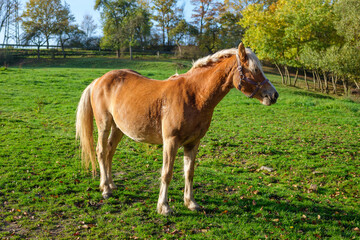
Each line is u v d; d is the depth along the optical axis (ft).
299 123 43.83
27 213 15.26
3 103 47.55
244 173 23.80
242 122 43.93
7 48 168.14
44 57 162.91
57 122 39.29
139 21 170.71
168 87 14.98
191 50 176.55
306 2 98.53
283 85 106.52
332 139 34.37
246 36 109.91
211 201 17.63
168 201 17.30
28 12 171.94
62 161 23.68
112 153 18.65
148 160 25.54
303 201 18.26
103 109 17.51
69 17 183.93
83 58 163.02
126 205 16.63
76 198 17.12
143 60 162.50
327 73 111.55
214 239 13.55
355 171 24.39
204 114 14.42
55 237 13.30
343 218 16.33
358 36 84.64
